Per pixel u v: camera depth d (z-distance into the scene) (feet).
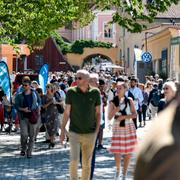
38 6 86.69
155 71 170.19
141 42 209.46
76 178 40.16
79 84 39.81
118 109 44.24
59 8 89.71
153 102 94.27
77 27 128.36
